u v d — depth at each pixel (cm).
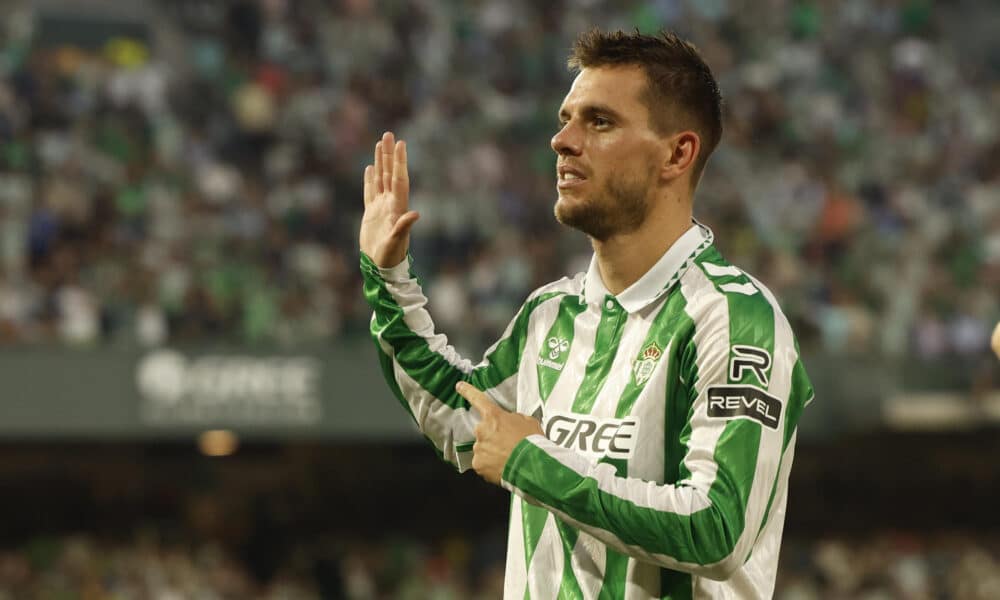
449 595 4934
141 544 4762
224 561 4838
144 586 4491
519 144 6225
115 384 4175
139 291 4756
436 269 5428
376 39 6462
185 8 6450
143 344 4212
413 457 5478
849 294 5616
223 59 6191
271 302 4931
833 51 7094
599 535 868
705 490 860
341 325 5003
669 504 851
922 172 6488
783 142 6494
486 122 6262
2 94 5331
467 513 5525
